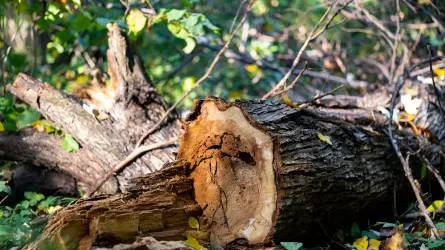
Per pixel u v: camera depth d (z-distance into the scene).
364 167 3.87
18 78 5.00
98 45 6.83
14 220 3.84
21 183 4.91
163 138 4.62
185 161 3.58
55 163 4.91
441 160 4.48
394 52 6.27
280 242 3.40
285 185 3.29
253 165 3.40
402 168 4.19
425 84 4.93
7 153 5.00
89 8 6.11
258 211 3.32
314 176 3.44
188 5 5.27
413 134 4.53
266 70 7.79
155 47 7.83
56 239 3.01
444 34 6.51
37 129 5.03
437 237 3.55
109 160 4.65
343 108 4.77
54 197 4.63
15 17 6.58
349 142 3.87
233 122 3.43
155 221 3.17
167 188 3.41
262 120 3.48
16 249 3.33
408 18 7.66
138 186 3.39
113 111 4.80
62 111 4.79
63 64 7.34
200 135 3.52
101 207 3.12
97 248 2.94
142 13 5.25
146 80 4.89
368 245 3.64
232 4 8.73
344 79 7.20
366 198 3.88
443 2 6.79
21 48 6.74
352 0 5.00
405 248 3.52
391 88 5.11
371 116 4.59
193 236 3.29
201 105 3.56
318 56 7.95
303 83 7.46
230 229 3.36
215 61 4.96
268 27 8.26
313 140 3.57
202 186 3.45
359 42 8.57
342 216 3.82
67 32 6.02
